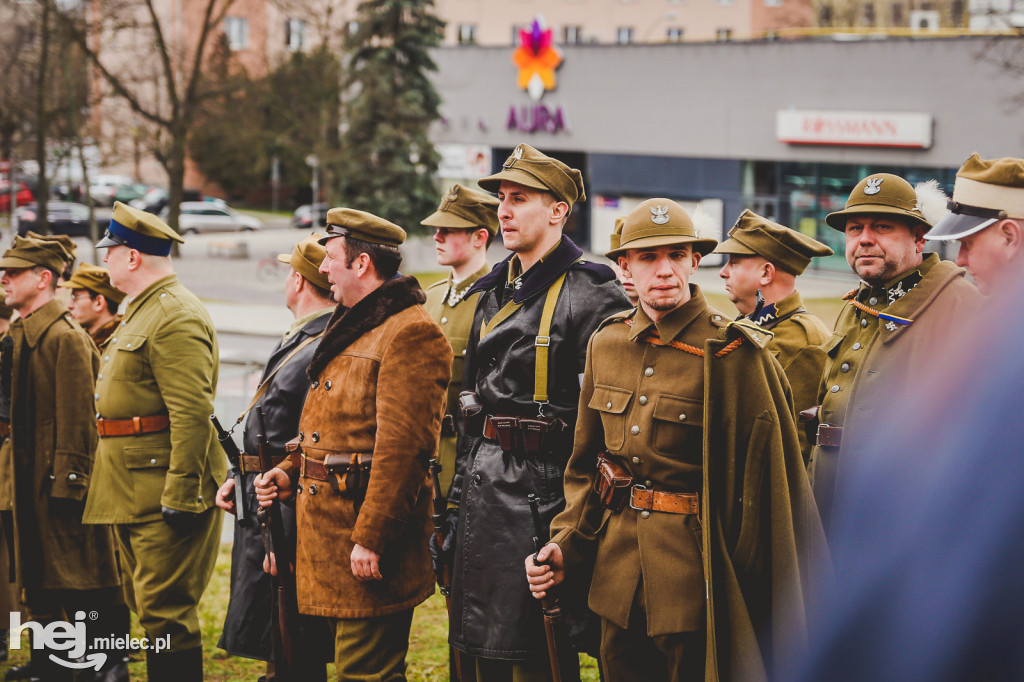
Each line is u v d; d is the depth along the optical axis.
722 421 2.99
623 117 32.69
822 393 3.71
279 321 22.52
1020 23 24.28
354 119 29.28
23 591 4.92
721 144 30.53
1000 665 1.12
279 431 4.00
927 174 26.55
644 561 3.09
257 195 49.47
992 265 3.33
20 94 26.02
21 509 4.86
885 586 1.21
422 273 28.42
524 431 3.57
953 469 1.15
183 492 4.38
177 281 4.71
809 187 28.92
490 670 3.67
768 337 3.00
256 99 32.91
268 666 4.19
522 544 3.53
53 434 4.89
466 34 51.41
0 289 5.69
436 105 30.08
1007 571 1.11
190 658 4.49
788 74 28.89
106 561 5.02
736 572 2.96
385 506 3.44
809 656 1.36
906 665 1.18
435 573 3.84
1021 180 3.29
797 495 2.99
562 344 3.60
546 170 3.67
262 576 4.03
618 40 51.31
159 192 42.47
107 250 4.64
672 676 3.11
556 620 3.34
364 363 3.59
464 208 4.79
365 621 3.56
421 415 3.50
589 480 3.36
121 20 28.80
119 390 4.51
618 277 4.12
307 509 3.65
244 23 42.44
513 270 3.84
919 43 26.33
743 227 4.36
